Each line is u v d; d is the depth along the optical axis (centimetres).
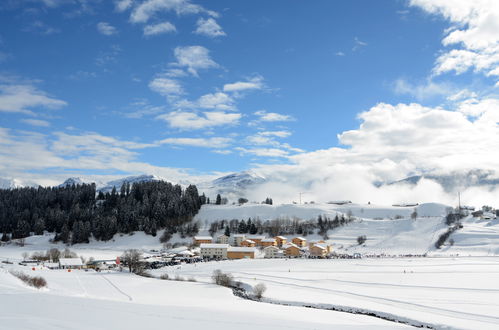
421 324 7300
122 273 15462
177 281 12888
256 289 10362
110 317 4150
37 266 17450
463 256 19400
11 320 3547
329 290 10831
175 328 3869
